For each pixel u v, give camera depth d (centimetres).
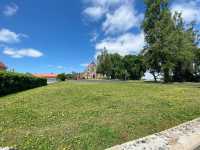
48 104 1572
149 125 1116
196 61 6038
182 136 932
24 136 934
